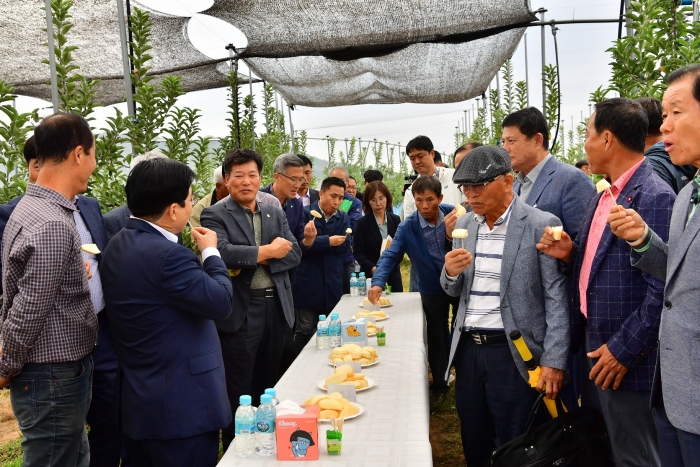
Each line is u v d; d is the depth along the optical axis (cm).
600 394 269
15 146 410
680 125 200
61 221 254
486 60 957
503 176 303
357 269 682
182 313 257
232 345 384
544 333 303
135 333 253
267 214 411
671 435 215
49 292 247
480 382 321
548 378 283
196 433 254
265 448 219
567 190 356
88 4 672
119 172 471
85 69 887
